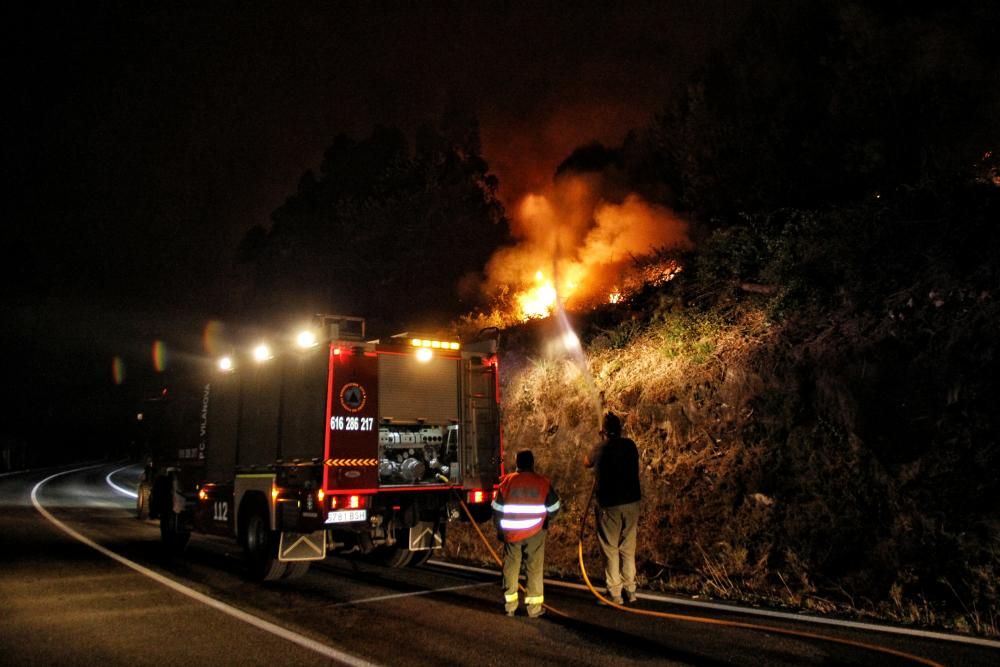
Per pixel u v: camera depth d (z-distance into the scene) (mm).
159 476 12094
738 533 8508
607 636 5992
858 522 7703
